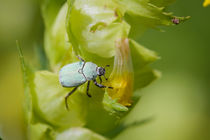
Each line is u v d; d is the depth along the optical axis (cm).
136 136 22
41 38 22
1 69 22
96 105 16
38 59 18
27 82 16
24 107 16
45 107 16
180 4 23
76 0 16
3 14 22
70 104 16
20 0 22
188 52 23
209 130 23
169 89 23
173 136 22
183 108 23
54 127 16
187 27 23
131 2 15
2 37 22
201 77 23
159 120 23
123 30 15
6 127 22
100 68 16
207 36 23
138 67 16
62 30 16
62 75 16
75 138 16
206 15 23
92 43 15
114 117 16
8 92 22
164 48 23
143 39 23
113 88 15
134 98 16
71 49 16
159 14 15
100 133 16
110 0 15
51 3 17
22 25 22
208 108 23
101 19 15
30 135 17
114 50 15
